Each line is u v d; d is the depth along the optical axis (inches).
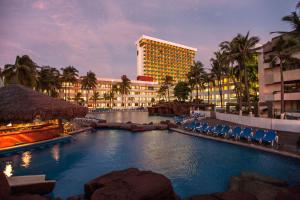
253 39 1127.0
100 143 664.4
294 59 1076.5
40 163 458.3
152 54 6023.6
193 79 2368.4
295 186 249.3
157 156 506.9
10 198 218.1
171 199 243.9
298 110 1226.6
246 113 1285.7
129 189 225.0
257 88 1728.6
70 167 430.3
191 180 355.6
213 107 1886.1
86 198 269.3
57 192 314.0
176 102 2215.8
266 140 543.2
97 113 2618.1
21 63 1503.4
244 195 241.0
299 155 443.2
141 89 4239.7
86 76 3201.3
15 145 549.6
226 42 1234.6
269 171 390.9
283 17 788.0
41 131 627.5
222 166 426.6
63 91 3289.9
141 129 910.4
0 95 313.9
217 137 684.1
